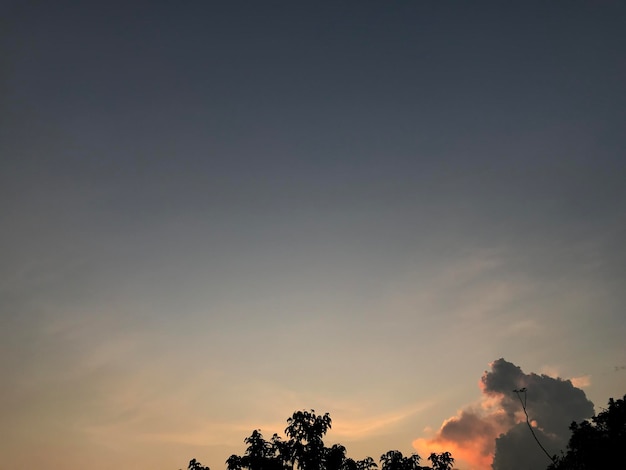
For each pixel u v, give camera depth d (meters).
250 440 30.34
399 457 31.09
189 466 29.56
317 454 29.16
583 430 39.53
